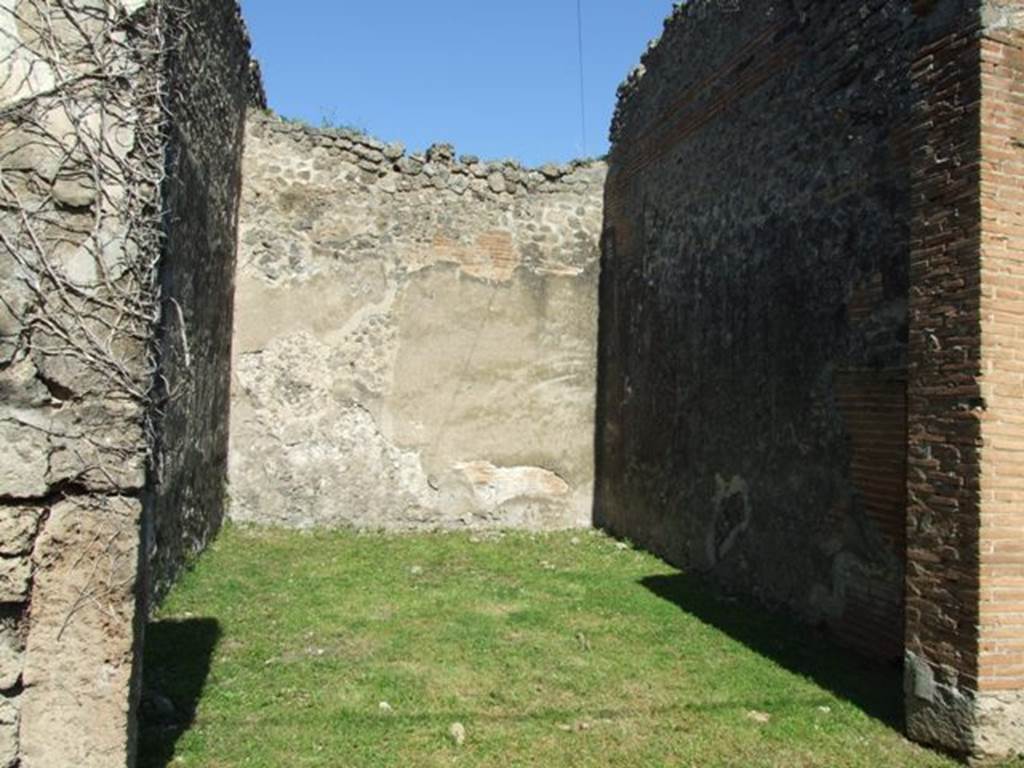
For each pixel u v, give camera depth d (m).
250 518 8.81
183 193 5.84
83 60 2.80
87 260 2.79
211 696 4.16
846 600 5.27
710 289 7.16
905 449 4.78
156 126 2.89
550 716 4.09
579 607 6.13
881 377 4.99
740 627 5.66
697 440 7.30
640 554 8.14
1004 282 3.70
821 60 5.69
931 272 3.92
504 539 8.91
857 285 5.24
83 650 2.77
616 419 9.19
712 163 7.21
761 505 6.26
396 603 6.09
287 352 8.96
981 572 3.61
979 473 3.63
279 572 6.91
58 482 2.76
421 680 4.53
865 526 5.10
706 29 7.40
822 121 5.66
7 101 2.74
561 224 9.80
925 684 3.83
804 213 5.83
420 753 3.63
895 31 4.97
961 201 3.79
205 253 6.99
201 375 7.02
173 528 6.03
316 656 4.87
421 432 9.28
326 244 9.12
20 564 2.71
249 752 3.56
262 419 8.87
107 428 2.80
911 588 3.94
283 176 9.06
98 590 2.79
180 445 6.15
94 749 2.77
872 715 4.18
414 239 9.35
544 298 9.71
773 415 6.14
